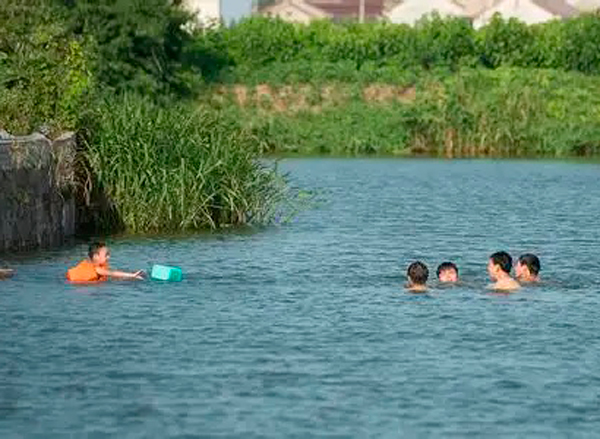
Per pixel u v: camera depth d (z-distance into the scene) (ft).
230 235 261.24
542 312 176.14
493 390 134.82
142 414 125.59
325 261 226.58
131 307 178.40
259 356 149.38
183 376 139.85
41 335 159.43
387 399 131.23
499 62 613.52
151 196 264.31
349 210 319.68
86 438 118.32
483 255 240.12
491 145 548.72
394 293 191.52
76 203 261.85
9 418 124.06
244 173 274.98
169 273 200.13
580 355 150.82
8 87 271.08
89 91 271.90
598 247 254.27
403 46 610.24
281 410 127.13
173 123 269.23
